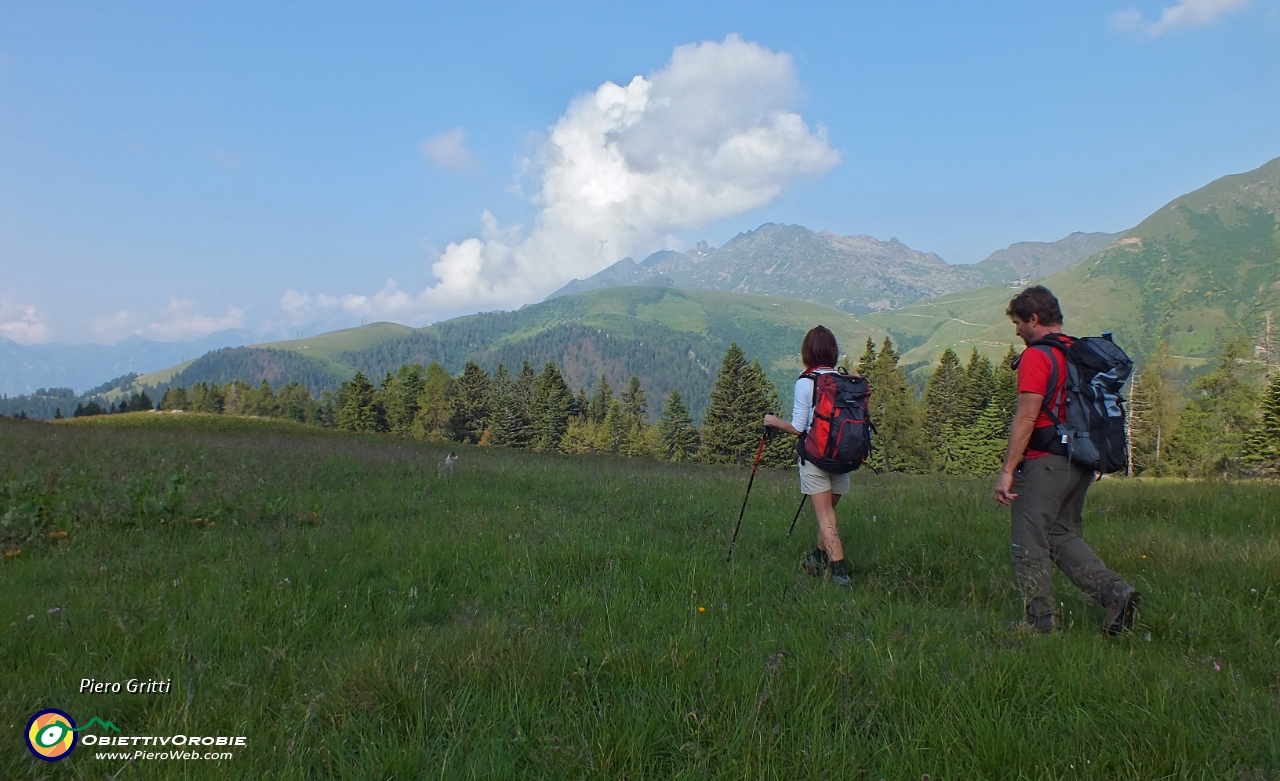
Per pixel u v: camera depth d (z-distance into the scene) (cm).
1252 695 298
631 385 10575
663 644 357
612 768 250
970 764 248
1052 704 294
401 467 1359
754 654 343
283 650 346
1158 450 6944
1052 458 422
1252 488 1088
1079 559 425
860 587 505
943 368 8194
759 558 584
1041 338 442
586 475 1331
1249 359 6184
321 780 252
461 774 248
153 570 516
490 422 10225
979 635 378
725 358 7106
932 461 7956
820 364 552
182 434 2870
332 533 651
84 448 1561
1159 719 272
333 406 15400
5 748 261
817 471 536
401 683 302
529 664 324
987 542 605
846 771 245
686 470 1977
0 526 620
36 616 400
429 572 516
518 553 566
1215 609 413
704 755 256
